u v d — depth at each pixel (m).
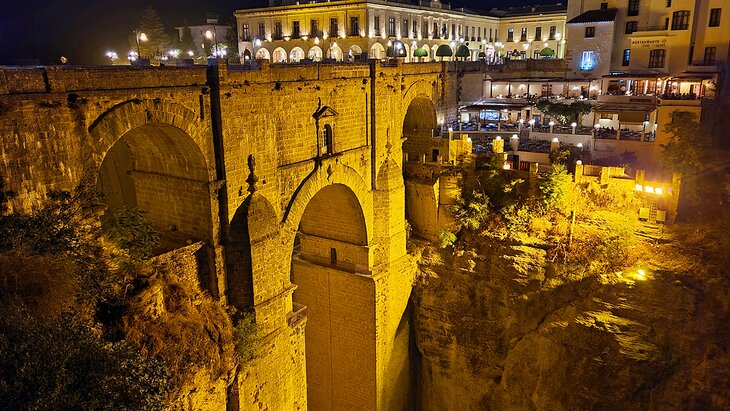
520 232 40.50
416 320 43.22
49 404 14.32
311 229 40.66
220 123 25.92
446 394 42.75
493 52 97.19
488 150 48.09
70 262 18.66
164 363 21.69
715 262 35.06
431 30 85.69
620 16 56.94
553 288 37.75
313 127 32.12
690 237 37.22
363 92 36.09
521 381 38.22
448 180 42.69
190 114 24.89
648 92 52.19
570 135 51.03
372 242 38.59
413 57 82.00
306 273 41.09
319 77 31.91
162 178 27.94
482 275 40.62
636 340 34.22
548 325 37.19
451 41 89.62
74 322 17.50
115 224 23.59
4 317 15.25
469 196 43.09
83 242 20.50
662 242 37.59
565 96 58.34
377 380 39.50
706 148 40.31
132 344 21.42
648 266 35.78
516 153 48.44
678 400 32.88
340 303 39.84
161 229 29.14
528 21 93.81
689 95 48.16
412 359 44.09
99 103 21.48
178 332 24.05
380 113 37.56
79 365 15.70
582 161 47.06
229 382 26.70
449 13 87.69
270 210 28.75
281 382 30.83
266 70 28.08
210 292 27.72
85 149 21.09
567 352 36.09
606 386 34.25
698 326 33.44
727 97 51.84
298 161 31.42
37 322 15.66
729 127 48.38
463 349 41.38
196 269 27.00
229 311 27.98
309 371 43.06
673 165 39.59
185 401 23.98
